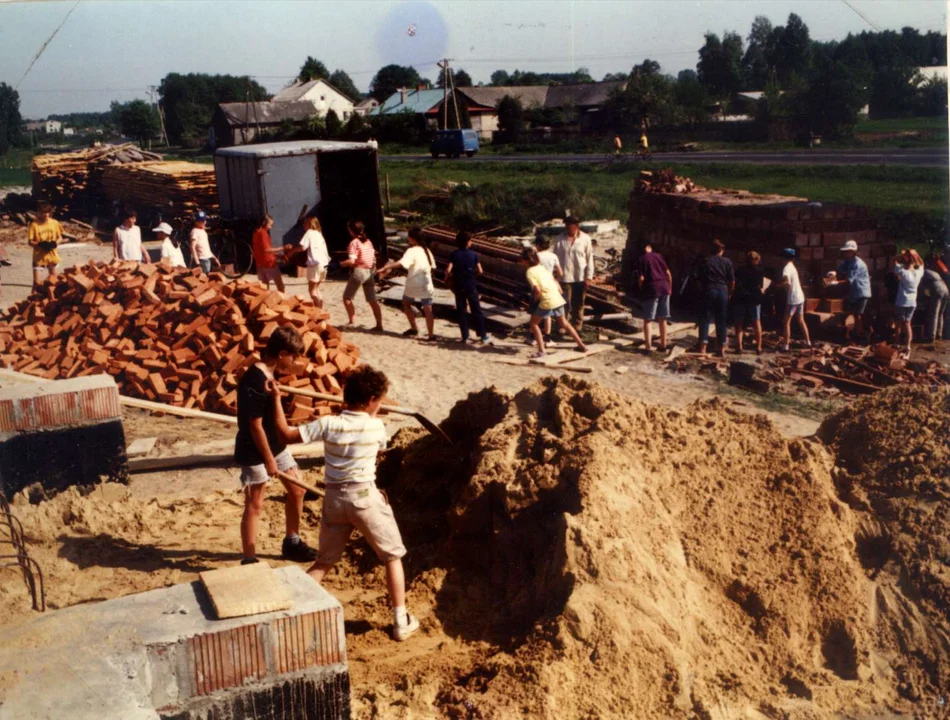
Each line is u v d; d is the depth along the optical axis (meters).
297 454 7.84
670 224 15.73
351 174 18.47
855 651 4.79
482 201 26.19
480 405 6.63
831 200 17.38
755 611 4.95
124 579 5.36
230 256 18.03
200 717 3.46
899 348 11.71
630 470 5.28
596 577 4.58
